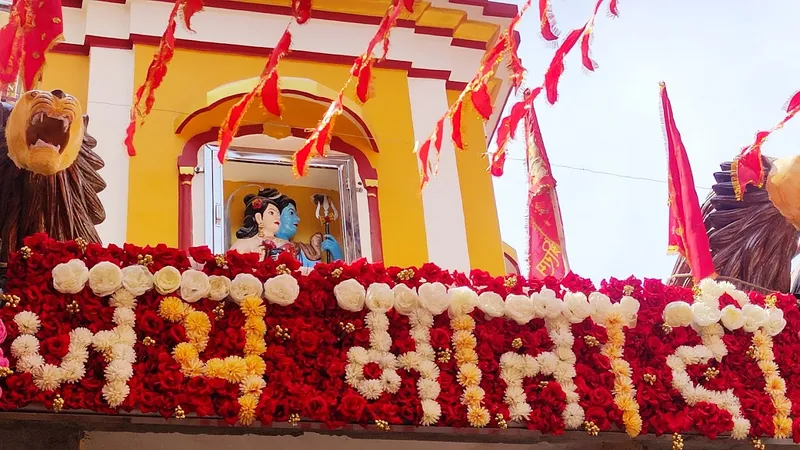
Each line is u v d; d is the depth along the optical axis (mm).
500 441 7996
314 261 10430
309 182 10922
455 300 7883
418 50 12078
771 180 9664
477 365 7727
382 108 11516
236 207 10570
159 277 7227
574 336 8125
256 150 10711
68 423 6984
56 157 7539
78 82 10922
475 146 11812
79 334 6891
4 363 6570
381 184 11023
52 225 7773
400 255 10688
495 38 12445
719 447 8414
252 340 7277
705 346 8391
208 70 11102
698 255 9188
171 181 10344
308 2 7336
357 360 7402
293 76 11352
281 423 7168
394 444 7992
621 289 8430
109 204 10117
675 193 9492
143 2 11188
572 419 7703
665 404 8031
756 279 9727
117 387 6781
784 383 8461
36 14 7457
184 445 7578
